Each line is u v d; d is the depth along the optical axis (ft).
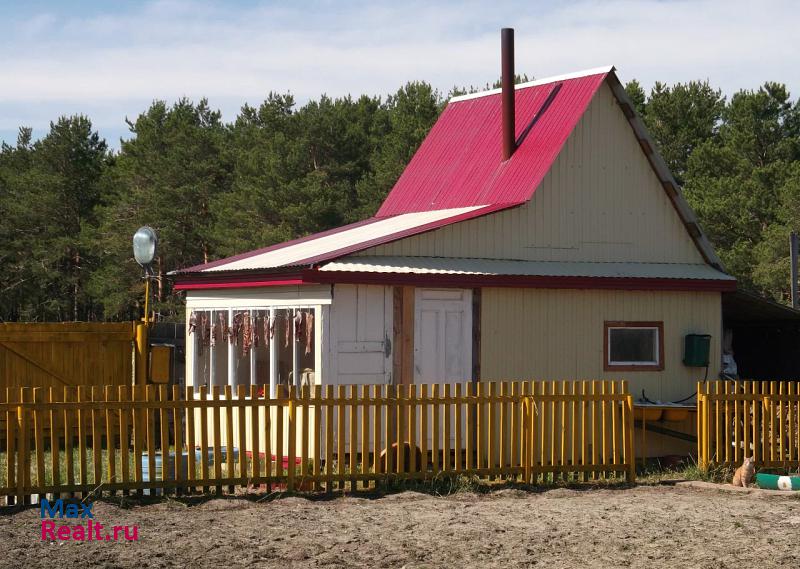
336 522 40.78
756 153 162.40
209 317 65.72
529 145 67.31
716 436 54.70
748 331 76.95
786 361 73.92
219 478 45.44
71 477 43.50
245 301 61.62
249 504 44.16
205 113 224.94
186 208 180.75
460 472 49.14
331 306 55.11
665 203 68.13
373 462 52.75
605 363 62.90
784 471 55.98
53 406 43.16
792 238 84.33
